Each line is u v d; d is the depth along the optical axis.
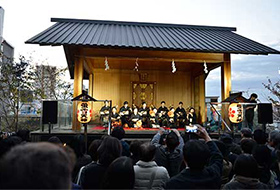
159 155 3.27
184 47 7.97
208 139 2.47
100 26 10.69
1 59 12.35
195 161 1.93
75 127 7.85
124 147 3.73
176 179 1.92
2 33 14.23
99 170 2.31
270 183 2.65
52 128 7.99
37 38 7.48
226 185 2.09
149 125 10.43
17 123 10.73
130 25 11.51
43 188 0.79
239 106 6.97
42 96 12.34
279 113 9.74
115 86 12.48
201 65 11.46
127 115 10.46
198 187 1.84
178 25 11.84
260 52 8.15
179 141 3.46
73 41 7.54
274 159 3.13
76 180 2.97
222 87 9.16
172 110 10.73
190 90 12.91
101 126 9.55
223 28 12.04
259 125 7.42
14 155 0.83
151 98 12.63
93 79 12.36
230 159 3.30
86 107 6.32
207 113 8.77
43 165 0.81
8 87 11.17
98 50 8.60
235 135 7.43
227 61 9.04
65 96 15.95
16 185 0.77
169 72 12.90
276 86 10.03
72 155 1.35
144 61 11.50
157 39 9.03
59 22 10.55
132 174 1.68
